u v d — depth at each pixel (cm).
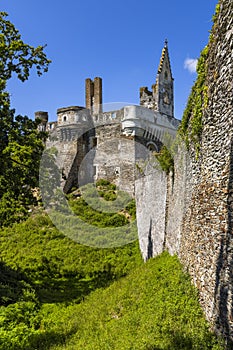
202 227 694
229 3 552
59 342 797
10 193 1439
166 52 3322
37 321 991
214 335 554
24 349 786
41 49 1433
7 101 1366
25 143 1414
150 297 834
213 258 597
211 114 646
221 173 575
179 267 921
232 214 521
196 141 776
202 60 723
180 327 610
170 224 1204
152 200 1538
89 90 3653
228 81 549
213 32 647
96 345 691
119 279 1312
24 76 1409
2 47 1345
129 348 611
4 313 991
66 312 1073
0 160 1345
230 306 506
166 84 3284
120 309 877
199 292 689
